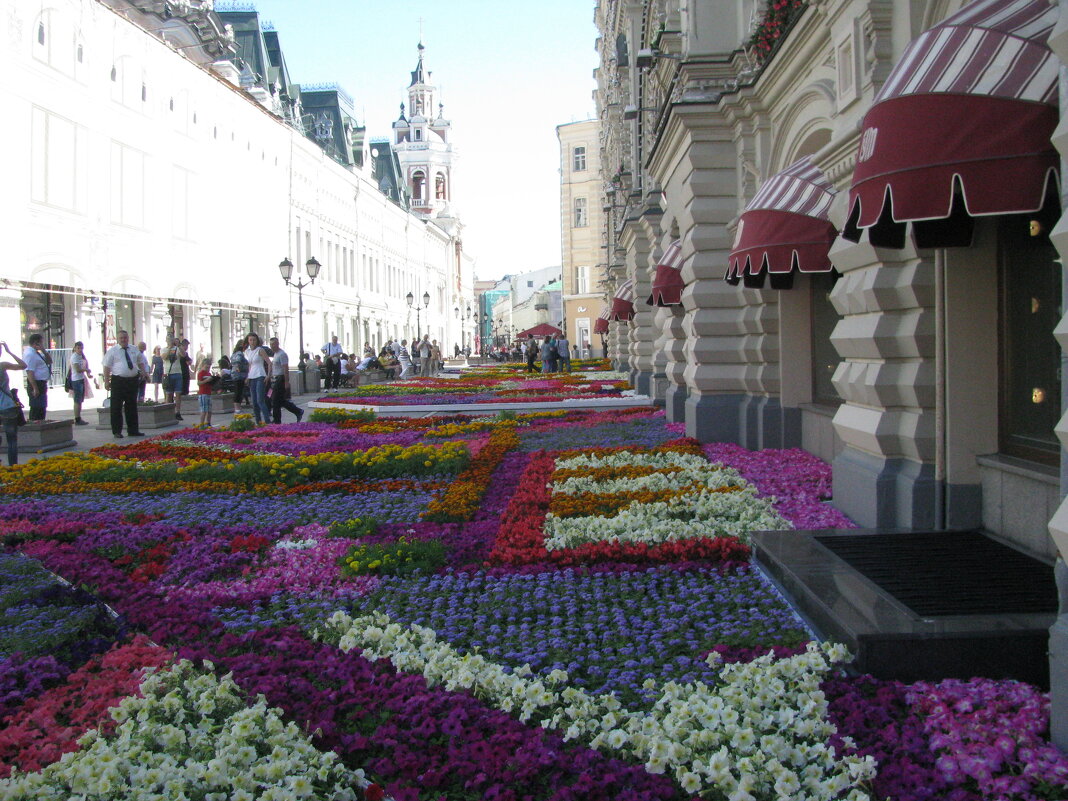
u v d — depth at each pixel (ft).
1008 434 21.45
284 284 150.92
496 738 12.05
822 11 28.66
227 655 15.76
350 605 18.89
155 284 104.42
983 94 15.11
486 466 36.70
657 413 59.57
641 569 20.63
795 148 35.76
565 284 226.99
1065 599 11.77
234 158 128.67
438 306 306.35
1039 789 10.74
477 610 18.22
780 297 39.32
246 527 26.40
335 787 10.71
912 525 22.43
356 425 58.85
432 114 320.91
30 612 17.61
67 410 81.41
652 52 52.90
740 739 11.55
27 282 79.36
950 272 21.65
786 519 24.79
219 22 136.98
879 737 12.03
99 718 12.78
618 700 13.38
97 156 91.86
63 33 85.30
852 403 26.25
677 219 51.44
